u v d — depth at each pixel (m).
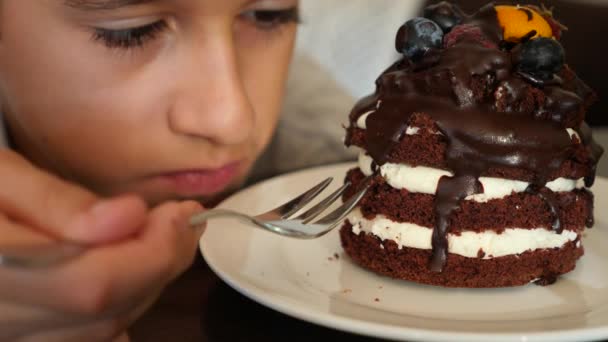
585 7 0.70
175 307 0.32
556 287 0.36
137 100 0.30
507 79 0.35
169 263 0.25
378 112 0.37
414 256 0.37
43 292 0.24
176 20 0.29
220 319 0.32
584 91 0.37
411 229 0.37
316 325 0.32
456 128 0.35
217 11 0.29
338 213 0.32
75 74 0.30
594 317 0.32
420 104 0.36
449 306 0.35
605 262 0.38
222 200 0.42
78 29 0.29
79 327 0.25
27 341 0.25
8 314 0.24
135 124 0.30
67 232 0.24
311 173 0.45
